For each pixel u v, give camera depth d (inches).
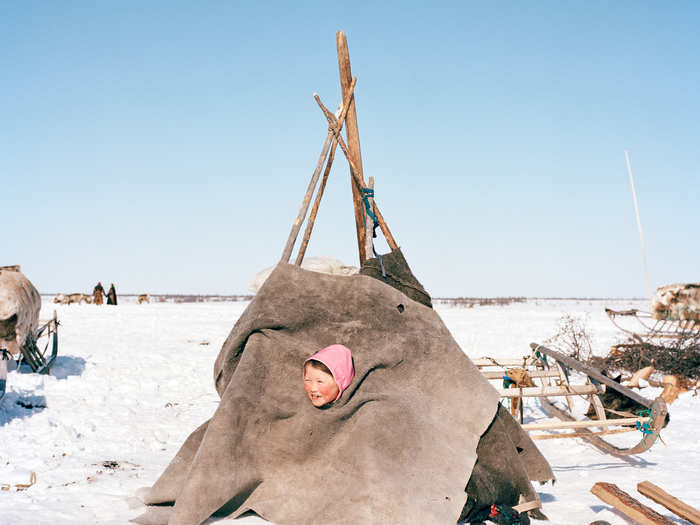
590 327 967.0
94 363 509.0
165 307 1508.4
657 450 279.9
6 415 315.6
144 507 182.1
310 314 179.2
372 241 216.4
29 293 396.5
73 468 237.6
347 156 217.5
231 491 151.6
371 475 153.5
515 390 270.7
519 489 173.8
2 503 187.9
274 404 167.0
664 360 495.2
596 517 179.3
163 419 345.1
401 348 181.6
